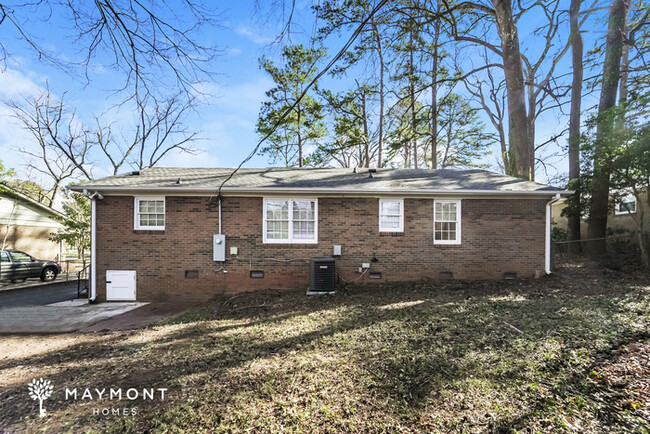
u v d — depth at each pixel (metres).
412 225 9.18
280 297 8.09
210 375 3.78
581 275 9.23
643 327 4.61
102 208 8.58
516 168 12.66
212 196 8.84
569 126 14.59
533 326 4.94
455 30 12.07
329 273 8.33
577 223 13.78
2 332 6.08
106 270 8.55
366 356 4.14
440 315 5.81
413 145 22.56
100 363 4.36
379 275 9.11
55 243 19.47
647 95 9.48
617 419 2.64
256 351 4.52
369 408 2.97
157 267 8.65
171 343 5.10
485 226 9.27
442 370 3.64
